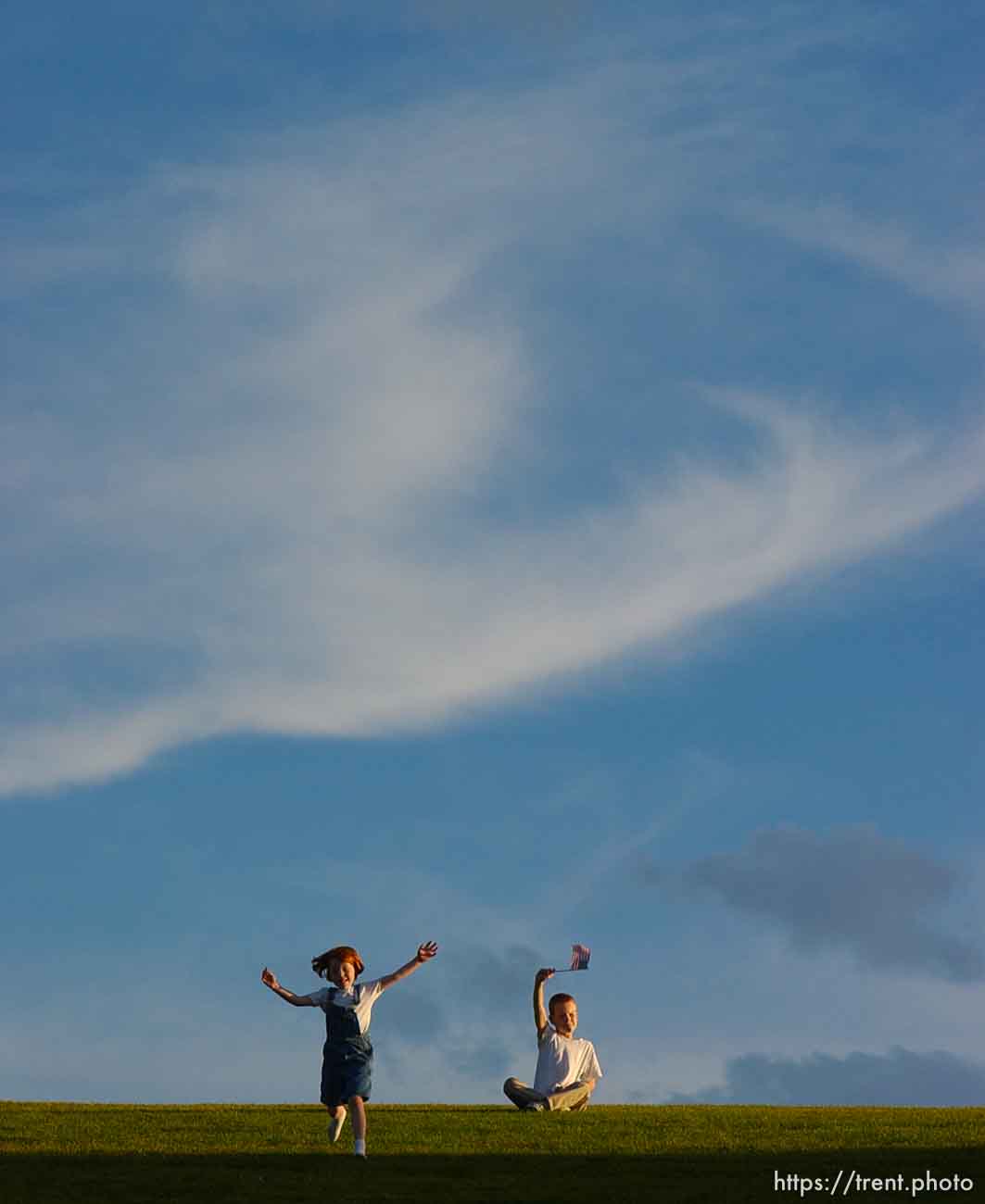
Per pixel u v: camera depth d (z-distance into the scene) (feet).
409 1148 72.84
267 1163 68.18
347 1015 69.46
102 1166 67.72
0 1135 78.95
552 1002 94.48
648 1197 61.11
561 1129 80.74
